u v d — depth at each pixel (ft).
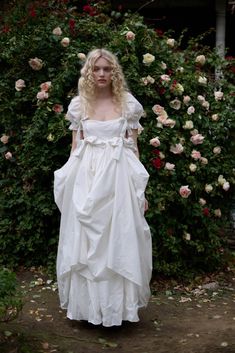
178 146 16.47
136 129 13.39
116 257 12.22
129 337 12.71
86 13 18.37
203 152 17.37
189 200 17.03
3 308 10.94
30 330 12.87
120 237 12.31
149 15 29.53
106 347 12.14
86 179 12.71
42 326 13.15
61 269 12.86
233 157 17.99
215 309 14.82
